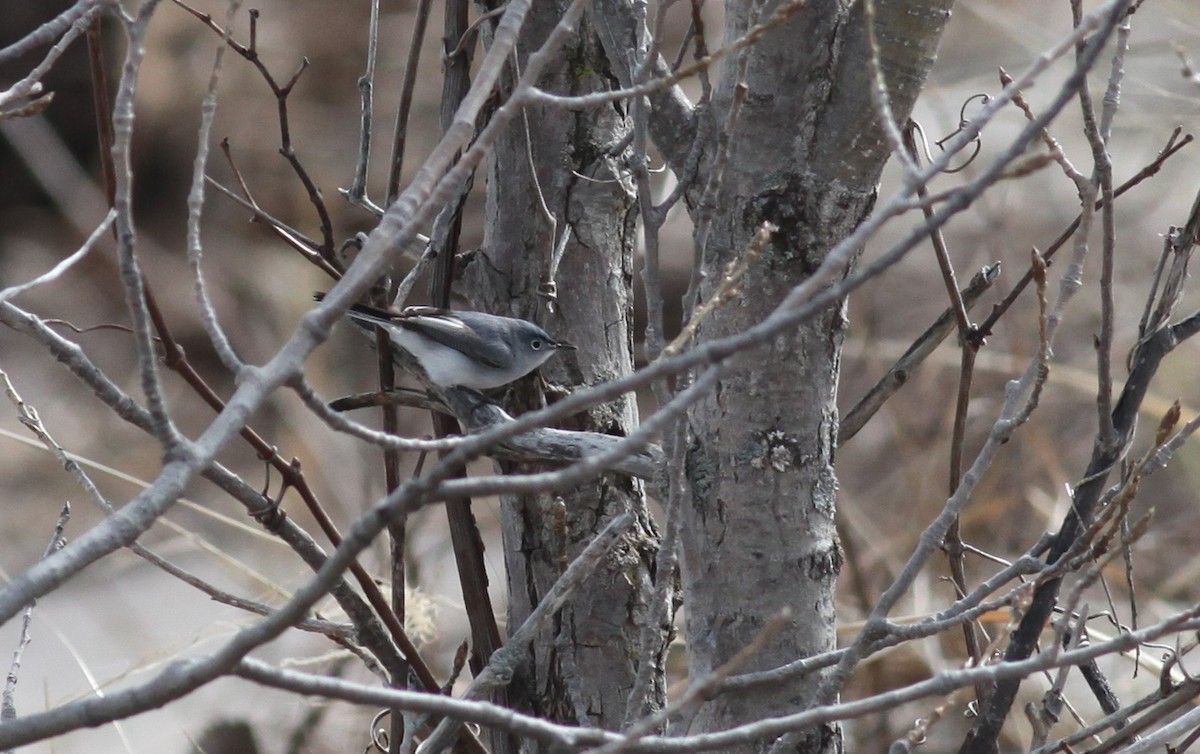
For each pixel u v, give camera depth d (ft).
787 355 18.93
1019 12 63.98
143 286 18.45
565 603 23.93
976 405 45.01
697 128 19.35
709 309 14.73
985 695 20.83
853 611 37.60
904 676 36.27
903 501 44.34
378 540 34.78
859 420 22.84
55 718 11.53
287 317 66.44
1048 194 59.98
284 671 12.07
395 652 20.24
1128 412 20.92
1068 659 14.08
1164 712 18.84
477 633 23.18
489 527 46.44
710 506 19.43
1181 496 45.55
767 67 18.40
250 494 18.56
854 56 17.98
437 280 24.50
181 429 59.98
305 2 78.18
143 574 46.91
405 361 24.50
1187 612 14.55
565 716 23.89
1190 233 20.92
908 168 12.78
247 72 76.07
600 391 12.02
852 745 34.45
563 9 23.61
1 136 76.43
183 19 75.92
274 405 56.90
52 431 60.64
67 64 75.87
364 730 34.12
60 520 19.17
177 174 74.02
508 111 14.51
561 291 24.90
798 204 18.70
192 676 11.49
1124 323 52.54
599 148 24.61
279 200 71.87
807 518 19.38
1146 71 47.47
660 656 24.22
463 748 20.97
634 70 19.06
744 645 19.29
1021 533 41.65
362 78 23.54
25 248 73.00
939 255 21.89
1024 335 51.03
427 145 74.08
